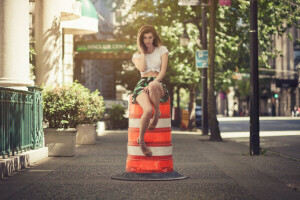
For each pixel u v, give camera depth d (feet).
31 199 19.39
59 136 38.81
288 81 234.99
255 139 39.83
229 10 73.10
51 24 55.47
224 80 90.63
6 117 28.17
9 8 36.70
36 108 35.42
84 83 105.29
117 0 90.79
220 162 34.12
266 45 78.43
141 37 24.13
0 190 21.47
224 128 108.78
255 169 29.86
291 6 73.46
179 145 52.54
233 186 22.93
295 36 233.14
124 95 177.58
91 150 45.27
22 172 27.94
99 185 23.04
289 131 87.51
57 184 23.32
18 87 37.45
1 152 27.12
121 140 61.05
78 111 40.14
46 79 55.31
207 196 20.20
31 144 34.27
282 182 24.25
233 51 80.79
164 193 20.84
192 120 95.86
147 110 24.07
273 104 249.75
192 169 29.84
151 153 25.07
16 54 37.01
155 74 24.48
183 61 86.17
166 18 78.95
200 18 80.28
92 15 77.36
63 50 82.84
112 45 95.71
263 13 66.90
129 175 25.05
